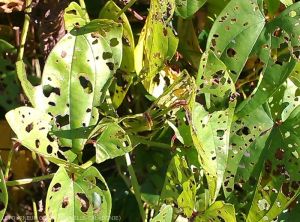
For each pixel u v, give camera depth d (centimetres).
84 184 36
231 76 38
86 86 38
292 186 40
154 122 39
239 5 38
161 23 37
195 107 38
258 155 40
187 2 39
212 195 39
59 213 35
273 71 38
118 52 38
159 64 38
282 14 38
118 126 37
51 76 37
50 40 41
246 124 40
